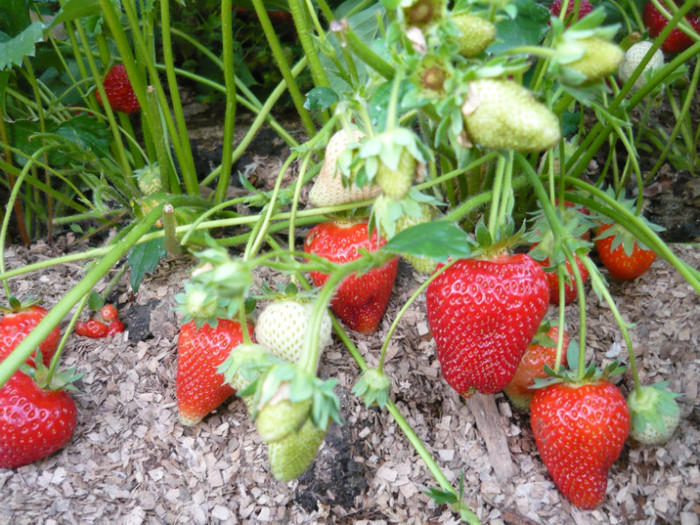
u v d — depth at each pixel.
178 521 0.21
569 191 0.26
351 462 0.22
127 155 0.32
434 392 0.24
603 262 0.26
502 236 0.19
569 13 0.26
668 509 0.21
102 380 0.25
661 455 0.22
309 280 0.27
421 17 0.15
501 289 0.19
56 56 0.32
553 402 0.20
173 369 0.25
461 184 0.26
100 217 0.29
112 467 0.22
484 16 0.16
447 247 0.15
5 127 0.28
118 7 0.25
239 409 0.24
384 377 0.21
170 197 0.25
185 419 0.23
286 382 0.13
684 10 0.21
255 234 0.22
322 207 0.22
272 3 0.32
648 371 0.24
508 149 0.14
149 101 0.25
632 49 0.28
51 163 0.29
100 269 0.19
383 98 0.17
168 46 0.25
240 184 0.32
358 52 0.16
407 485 0.22
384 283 0.23
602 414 0.20
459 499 0.21
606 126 0.24
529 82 0.26
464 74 0.14
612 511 0.21
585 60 0.14
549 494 0.22
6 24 0.27
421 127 0.22
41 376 0.22
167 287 0.27
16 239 0.31
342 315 0.25
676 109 0.30
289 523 0.21
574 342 0.22
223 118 0.35
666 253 0.21
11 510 0.21
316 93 0.23
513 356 0.20
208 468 0.22
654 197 0.31
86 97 0.31
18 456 0.21
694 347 0.24
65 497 0.21
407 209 0.17
